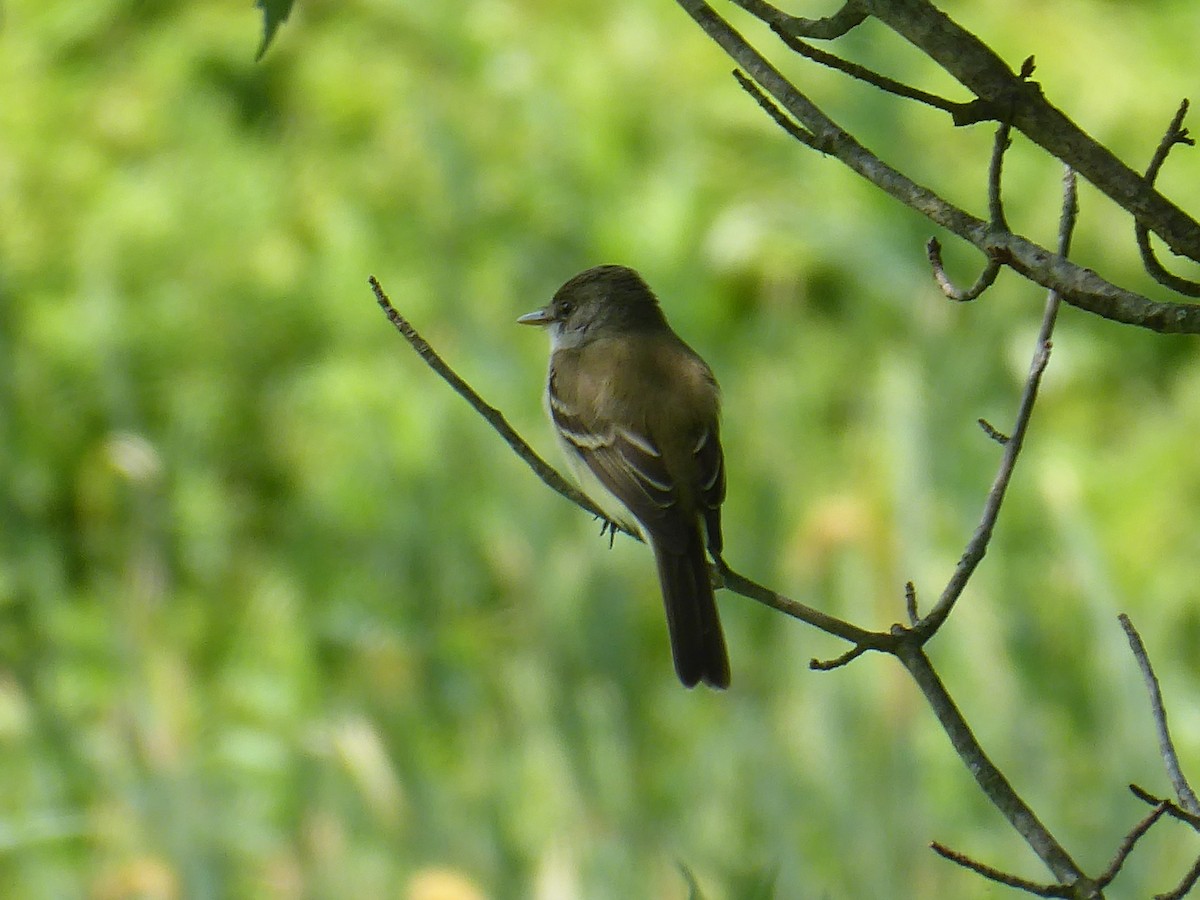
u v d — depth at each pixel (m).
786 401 12.52
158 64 15.41
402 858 8.23
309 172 14.88
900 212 12.80
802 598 9.02
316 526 12.74
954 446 9.49
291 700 11.16
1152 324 4.16
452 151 13.59
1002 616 8.99
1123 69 15.25
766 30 15.11
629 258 13.95
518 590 9.78
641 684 8.89
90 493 12.86
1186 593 11.91
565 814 8.38
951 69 4.30
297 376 14.00
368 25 15.55
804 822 8.02
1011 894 7.70
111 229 14.55
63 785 9.01
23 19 15.56
